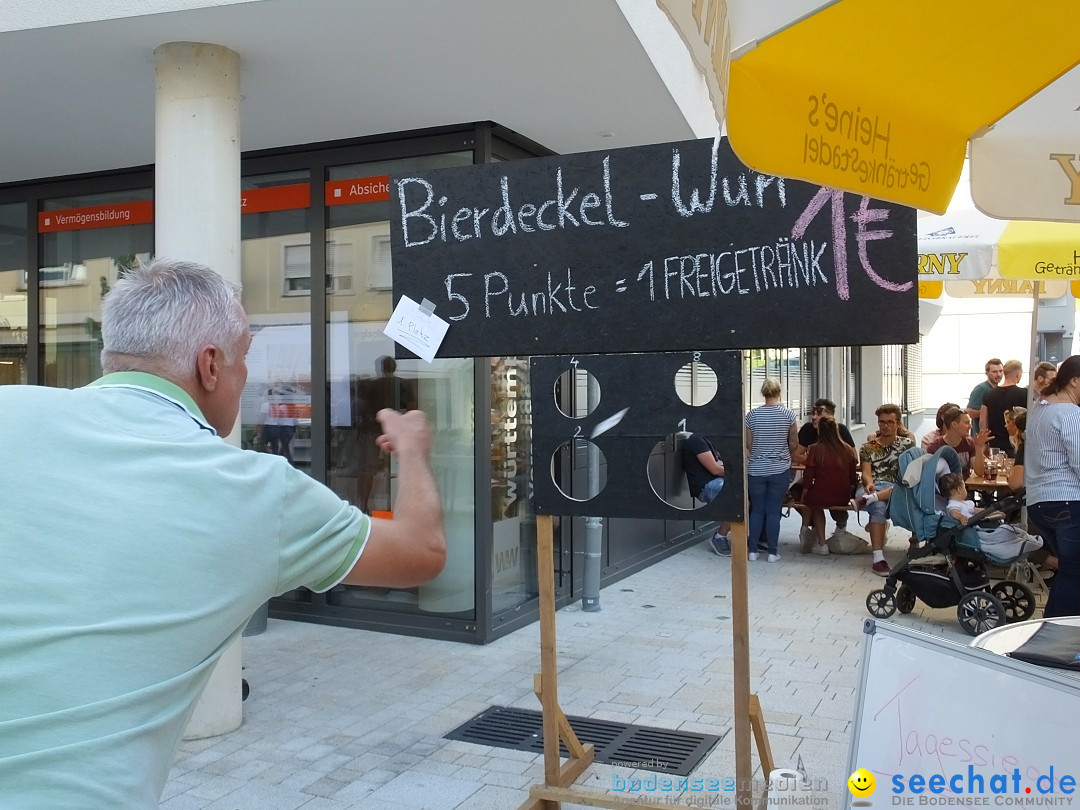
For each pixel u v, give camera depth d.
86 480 1.45
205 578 1.44
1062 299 17.56
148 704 1.38
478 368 6.11
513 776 4.06
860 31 2.08
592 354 3.24
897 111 2.33
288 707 4.95
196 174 4.60
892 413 8.52
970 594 6.20
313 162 6.58
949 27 2.17
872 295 2.83
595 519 7.02
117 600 1.39
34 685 1.33
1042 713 1.93
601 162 3.17
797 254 2.91
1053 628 2.88
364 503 6.52
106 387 1.60
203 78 4.63
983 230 6.82
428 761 4.23
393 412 1.82
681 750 4.27
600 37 4.68
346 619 6.55
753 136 1.98
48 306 7.48
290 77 5.17
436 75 5.20
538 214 3.27
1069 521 5.41
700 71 2.33
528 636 6.33
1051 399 5.57
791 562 8.87
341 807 3.78
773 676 5.36
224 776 4.09
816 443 9.11
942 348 19.98
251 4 4.22
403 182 3.44
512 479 6.60
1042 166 3.01
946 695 2.04
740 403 3.05
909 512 6.48
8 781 1.29
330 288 6.62
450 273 3.39
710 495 3.30
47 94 5.31
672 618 6.79
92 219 7.26
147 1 4.29
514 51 4.85
